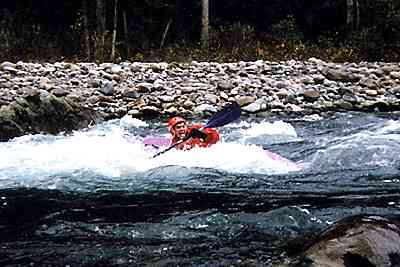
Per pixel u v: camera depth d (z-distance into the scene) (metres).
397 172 6.68
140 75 13.96
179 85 13.45
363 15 22.45
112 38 20.31
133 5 23.34
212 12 24.80
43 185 6.25
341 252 3.56
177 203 5.50
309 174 6.66
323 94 13.20
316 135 9.64
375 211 5.13
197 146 8.02
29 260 4.09
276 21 24.69
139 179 6.47
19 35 20.36
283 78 14.14
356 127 10.40
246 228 4.70
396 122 10.84
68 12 22.92
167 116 12.05
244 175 6.62
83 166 7.05
